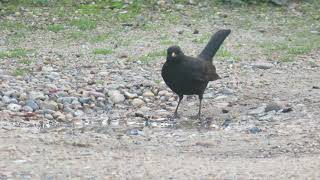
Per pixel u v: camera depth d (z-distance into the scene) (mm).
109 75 17484
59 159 10516
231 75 17672
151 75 17547
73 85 16375
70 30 22297
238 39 21688
